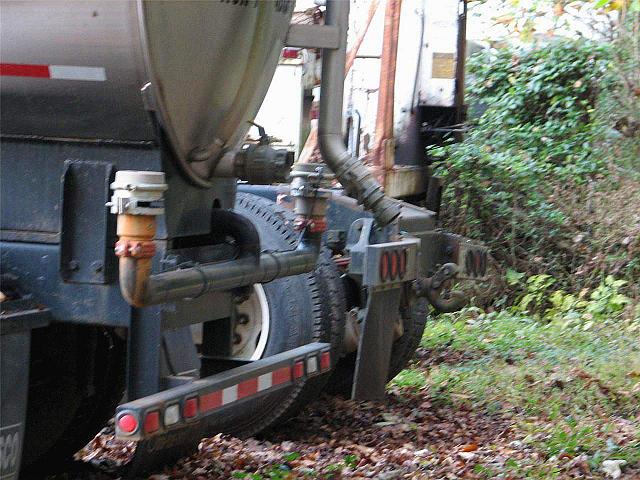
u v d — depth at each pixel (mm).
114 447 6469
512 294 12844
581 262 12836
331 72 6461
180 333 4914
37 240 4727
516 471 6125
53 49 4512
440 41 11141
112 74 4512
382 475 5926
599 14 14633
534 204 12898
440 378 8953
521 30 14961
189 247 5277
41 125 4684
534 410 7910
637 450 6688
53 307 4668
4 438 4316
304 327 6770
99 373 5691
